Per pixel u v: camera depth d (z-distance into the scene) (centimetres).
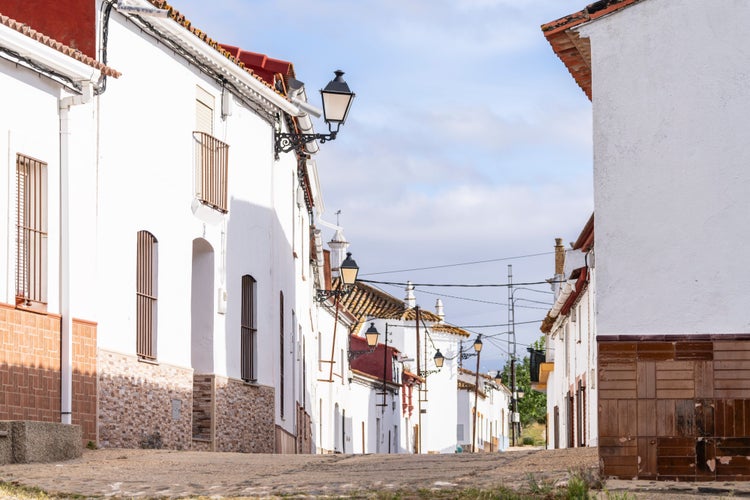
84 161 1970
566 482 1263
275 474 1524
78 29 2028
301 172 3331
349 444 5050
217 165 2477
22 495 1289
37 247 1853
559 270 4684
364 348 5888
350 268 3634
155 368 2186
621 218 1359
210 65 2434
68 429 1755
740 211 1338
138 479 1464
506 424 9969
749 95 1340
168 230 2275
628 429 1339
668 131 1355
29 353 1791
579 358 3453
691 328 1339
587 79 1614
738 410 1323
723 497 1191
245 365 2655
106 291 2033
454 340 7469
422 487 1299
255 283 2709
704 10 1352
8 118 1775
